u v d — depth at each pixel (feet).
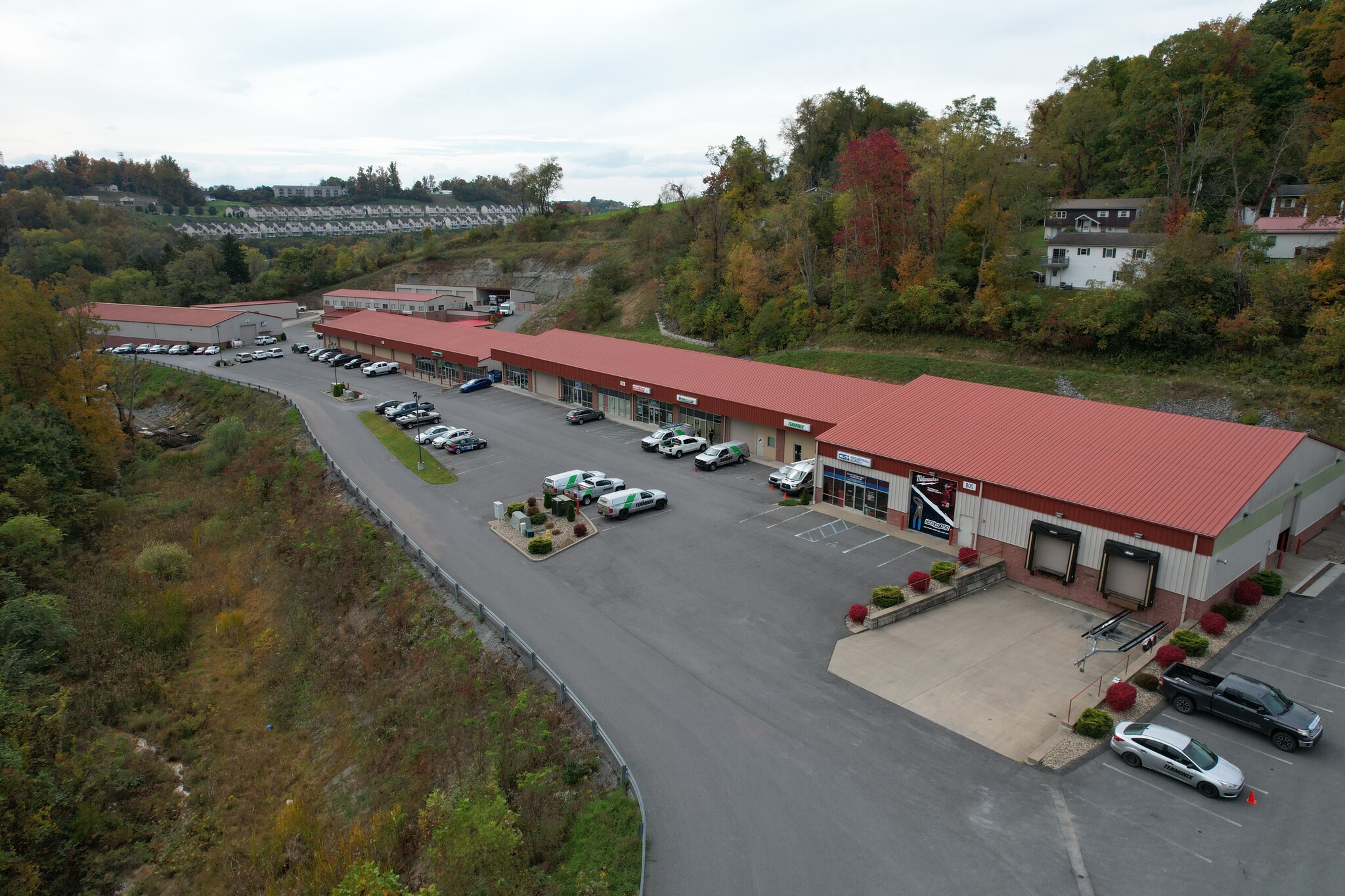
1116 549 102.47
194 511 173.37
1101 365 195.62
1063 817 66.54
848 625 101.55
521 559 124.77
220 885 77.15
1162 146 264.11
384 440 200.85
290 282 533.96
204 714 104.06
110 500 171.83
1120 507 103.65
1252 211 247.29
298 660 112.98
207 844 82.74
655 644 97.96
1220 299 184.65
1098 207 278.05
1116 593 104.63
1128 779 71.26
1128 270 202.90
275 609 127.24
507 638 98.12
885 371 220.23
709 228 322.75
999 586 114.42
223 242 538.88
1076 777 71.77
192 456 218.38
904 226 248.11
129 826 84.89
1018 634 99.09
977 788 70.49
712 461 168.96
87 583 134.41
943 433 135.44
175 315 389.80
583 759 76.33
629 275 398.21
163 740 99.66
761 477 163.94
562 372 237.04
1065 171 321.93
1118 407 131.13
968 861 61.87
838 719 81.71
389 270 533.55
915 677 89.40
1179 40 256.11
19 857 75.92
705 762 75.41
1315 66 256.93
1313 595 106.83
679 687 88.43
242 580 139.85
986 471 120.37
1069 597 109.60
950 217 238.89
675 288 338.95
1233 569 101.96
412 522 142.00
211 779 92.43
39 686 104.12
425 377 295.07
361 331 332.80
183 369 316.19
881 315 241.14
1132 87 276.82
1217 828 64.44
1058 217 284.82
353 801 84.28
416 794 81.00
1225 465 108.17
